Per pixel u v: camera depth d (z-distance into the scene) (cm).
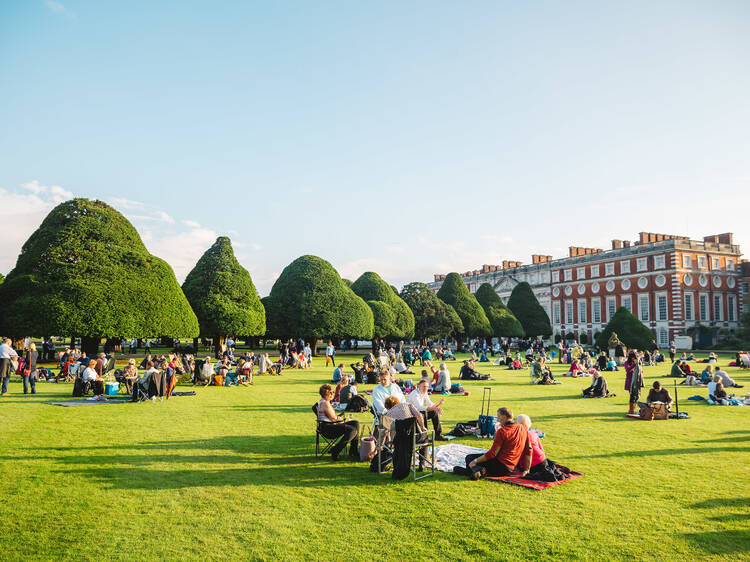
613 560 566
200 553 579
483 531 644
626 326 5150
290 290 4972
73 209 3541
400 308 5709
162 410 1595
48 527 650
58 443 1104
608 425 1374
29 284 3147
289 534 633
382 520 679
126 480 846
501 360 3903
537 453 891
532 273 8356
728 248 6481
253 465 950
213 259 4350
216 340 4303
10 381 2312
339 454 1042
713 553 584
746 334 5812
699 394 2111
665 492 796
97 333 3119
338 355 5300
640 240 6675
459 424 1250
